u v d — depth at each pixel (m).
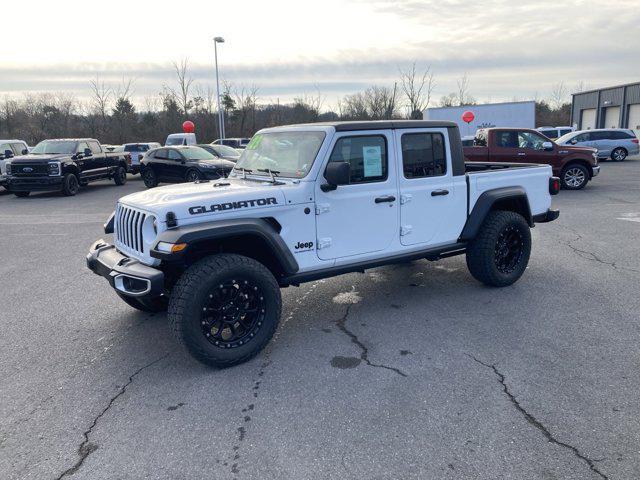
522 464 2.82
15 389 3.86
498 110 31.02
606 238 8.38
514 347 4.31
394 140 4.86
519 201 5.97
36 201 16.06
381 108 42.00
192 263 4.22
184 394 3.71
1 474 2.87
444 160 5.25
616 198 13.00
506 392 3.58
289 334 4.76
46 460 2.99
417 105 40.91
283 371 4.02
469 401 3.48
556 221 9.99
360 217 4.71
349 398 3.58
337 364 4.11
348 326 4.90
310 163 4.47
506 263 5.90
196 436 3.18
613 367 3.91
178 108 47.09
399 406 3.45
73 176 17.34
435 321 4.95
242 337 4.13
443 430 3.16
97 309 5.63
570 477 2.71
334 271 4.67
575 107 50.84
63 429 3.31
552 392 3.56
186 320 3.80
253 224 4.03
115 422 3.37
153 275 3.81
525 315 5.03
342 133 4.55
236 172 5.22
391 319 5.04
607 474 2.73
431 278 6.36
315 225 4.47
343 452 2.98
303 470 2.83
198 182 4.97
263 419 3.35
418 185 5.05
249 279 4.04
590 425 3.16
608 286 5.86
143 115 49.31
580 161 14.66
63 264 7.75
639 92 39.34
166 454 3.01
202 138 45.69
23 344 4.71
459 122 31.56
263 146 5.13
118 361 4.30
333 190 4.50
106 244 4.87
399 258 5.07
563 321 4.85
